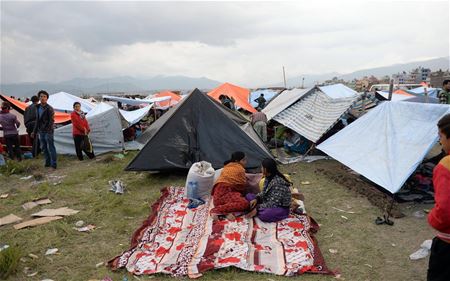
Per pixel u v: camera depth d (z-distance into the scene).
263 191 5.89
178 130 8.91
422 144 6.63
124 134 14.94
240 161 6.54
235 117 10.48
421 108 7.29
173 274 4.33
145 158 8.70
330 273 4.29
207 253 4.71
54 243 5.36
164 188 7.67
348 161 7.71
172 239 5.26
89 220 6.27
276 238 5.16
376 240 5.20
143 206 6.77
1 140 12.38
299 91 15.12
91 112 13.50
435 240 2.92
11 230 5.94
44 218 6.36
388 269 4.43
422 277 4.23
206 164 7.32
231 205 5.88
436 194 2.73
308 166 9.63
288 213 5.85
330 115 10.77
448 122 2.76
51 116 10.38
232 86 21.33
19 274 4.52
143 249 4.98
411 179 7.09
